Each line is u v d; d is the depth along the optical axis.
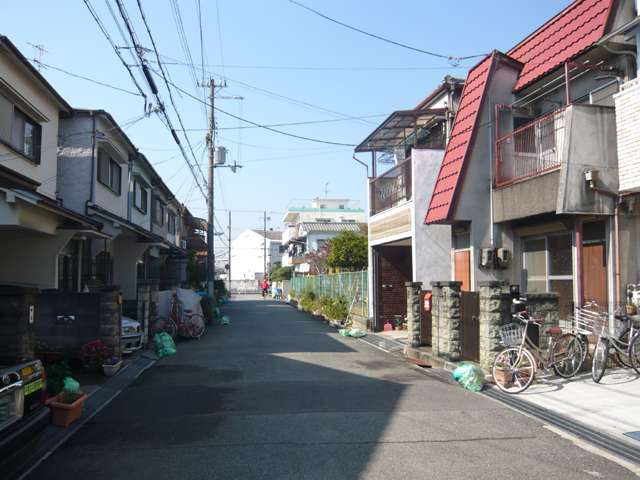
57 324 10.41
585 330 8.70
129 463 5.12
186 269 36.03
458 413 6.89
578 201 9.08
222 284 41.06
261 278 87.44
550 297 8.85
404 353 12.37
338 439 5.79
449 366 9.93
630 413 6.62
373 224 17.98
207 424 6.44
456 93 15.55
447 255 14.52
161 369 10.61
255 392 8.27
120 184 18.42
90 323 10.43
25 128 12.34
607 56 9.83
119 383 9.13
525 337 8.30
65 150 15.22
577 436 5.93
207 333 17.64
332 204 66.06
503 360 8.19
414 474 4.77
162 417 6.82
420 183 14.58
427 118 15.96
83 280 15.61
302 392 8.23
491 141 11.98
